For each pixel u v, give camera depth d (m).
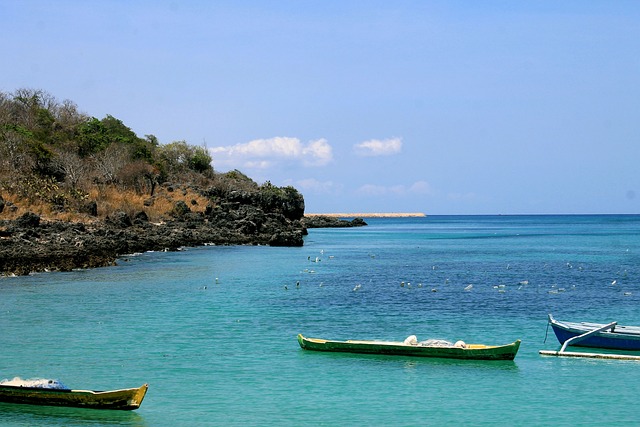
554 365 38.28
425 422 29.44
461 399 32.44
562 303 59.59
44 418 29.44
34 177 125.44
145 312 53.59
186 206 148.88
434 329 47.75
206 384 34.41
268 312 54.25
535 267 94.44
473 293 66.06
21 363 37.75
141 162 161.50
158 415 29.95
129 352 40.47
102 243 99.88
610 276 82.38
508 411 30.83
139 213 133.25
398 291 67.25
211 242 131.62
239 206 160.75
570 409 31.14
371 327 48.44
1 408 30.58
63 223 103.88
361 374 36.44
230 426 28.73
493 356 38.78
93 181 147.38
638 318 52.31
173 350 41.00
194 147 194.62
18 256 78.50
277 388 33.84
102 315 52.06
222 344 42.69
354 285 71.88
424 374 36.44
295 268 89.56
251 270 85.69
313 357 39.56
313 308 56.28
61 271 80.31
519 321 50.84
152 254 106.88
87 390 31.61
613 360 39.38
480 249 136.75
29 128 158.75
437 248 139.75
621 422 29.59
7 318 50.53
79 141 162.88
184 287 68.00
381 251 129.25
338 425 29.00
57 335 44.75
